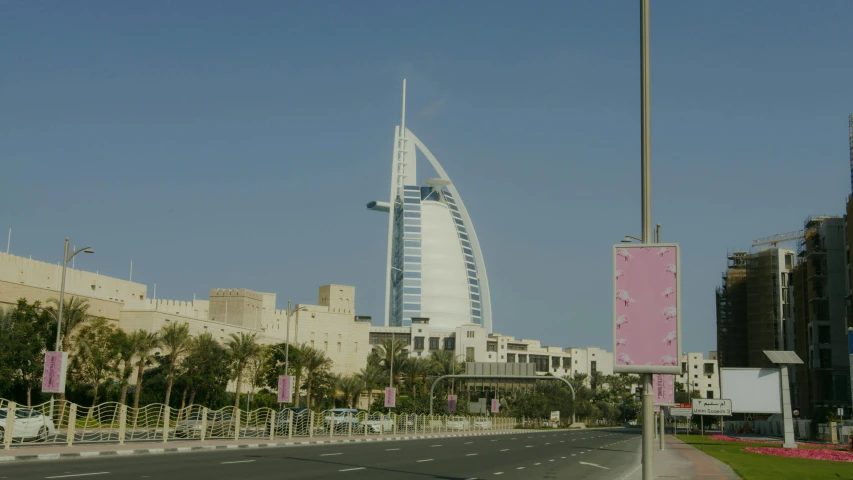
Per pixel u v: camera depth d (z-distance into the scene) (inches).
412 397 4473.4
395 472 1111.0
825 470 1413.6
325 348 5354.3
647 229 649.0
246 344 3673.7
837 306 4355.3
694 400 2474.2
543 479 1090.7
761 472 1339.8
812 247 4557.1
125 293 4350.4
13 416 1268.5
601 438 3339.1
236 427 1925.4
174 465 1103.6
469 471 1186.6
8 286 2977.4
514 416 5713.6
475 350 7573.8
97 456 1268.5
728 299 5861.2
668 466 1491.1
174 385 3437.5
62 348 2763.3
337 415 2773.1
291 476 984.9
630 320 644.7
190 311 4943.4
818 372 4389.8
